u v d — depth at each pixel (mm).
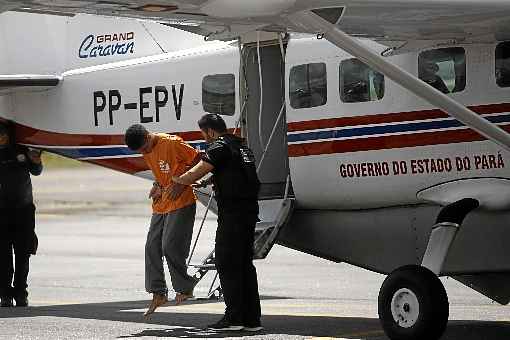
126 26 32625
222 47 30406
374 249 27734
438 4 22656
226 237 25359
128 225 64625
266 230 28219
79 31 33562
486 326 27031
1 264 31109
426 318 23812
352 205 27734
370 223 27625
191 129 30891
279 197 29234
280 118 28734
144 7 21406
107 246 52344
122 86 32344
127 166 32469
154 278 27172
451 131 25828
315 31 22734
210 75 30469
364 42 27062
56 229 62469
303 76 28266
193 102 30859
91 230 61531
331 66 27781
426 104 26172
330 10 21906
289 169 28578
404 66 26578
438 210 26438
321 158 27969
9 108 34312
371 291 35000
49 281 38375
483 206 25094
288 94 28516
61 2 21078
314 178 28125
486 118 25422
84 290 35625
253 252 26047
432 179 26172
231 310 25781
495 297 27078
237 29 23734
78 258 46875
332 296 33781
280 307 31047
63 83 33500
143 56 32250
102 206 80312
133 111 32125
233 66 30031
